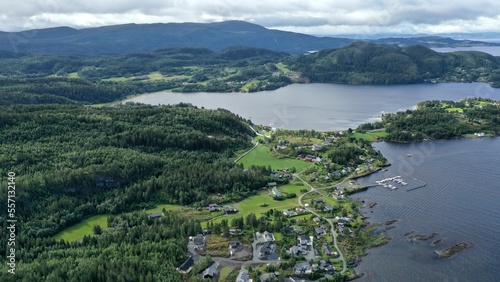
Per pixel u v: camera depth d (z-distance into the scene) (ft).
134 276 586.45
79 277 577.84
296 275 647.56
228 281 621.31
